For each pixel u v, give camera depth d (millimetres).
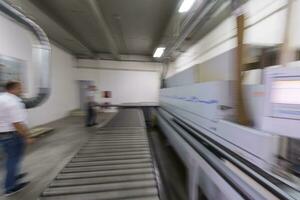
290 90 1055
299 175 1087
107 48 7832
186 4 2982
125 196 1446
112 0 3697
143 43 7035
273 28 2537
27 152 3395
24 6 3531
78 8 3803
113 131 3488
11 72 4113
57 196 1438
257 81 1820
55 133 4801
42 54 3566
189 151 2137
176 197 2270
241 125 1515
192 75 3066
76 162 2094
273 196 971
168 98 4492
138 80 9195
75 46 6766
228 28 3793
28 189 2178
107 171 1871
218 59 2211
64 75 7422
